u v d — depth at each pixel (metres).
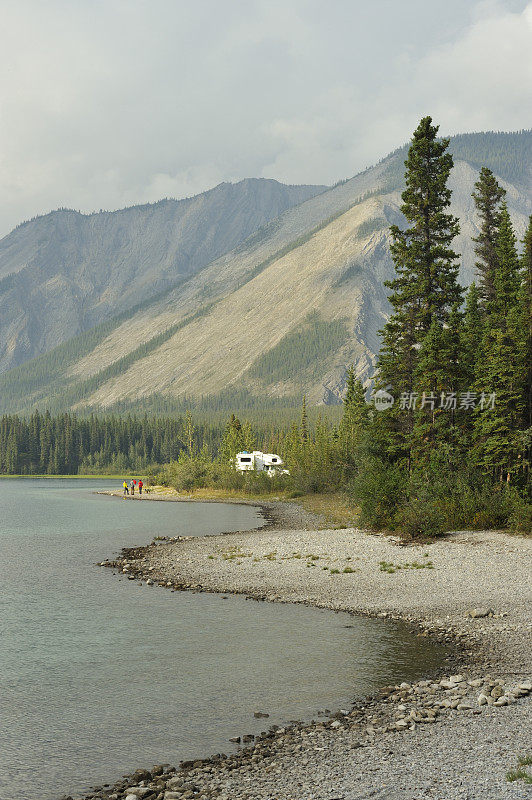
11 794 10.50
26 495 107.62
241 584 27.67
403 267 51.97
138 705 14.32
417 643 18.73
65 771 11.34
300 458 97.38
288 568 30.56
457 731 12.01
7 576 30.31
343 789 9.83
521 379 44.56
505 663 16.48
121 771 11.32
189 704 14.32
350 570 29.08
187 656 17.78
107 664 17.16
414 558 31.12
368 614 22.27
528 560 29.44
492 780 9.66
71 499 95.50
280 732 12.60
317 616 22.16
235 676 16.09
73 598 25.44
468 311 59.47
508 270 50.25
